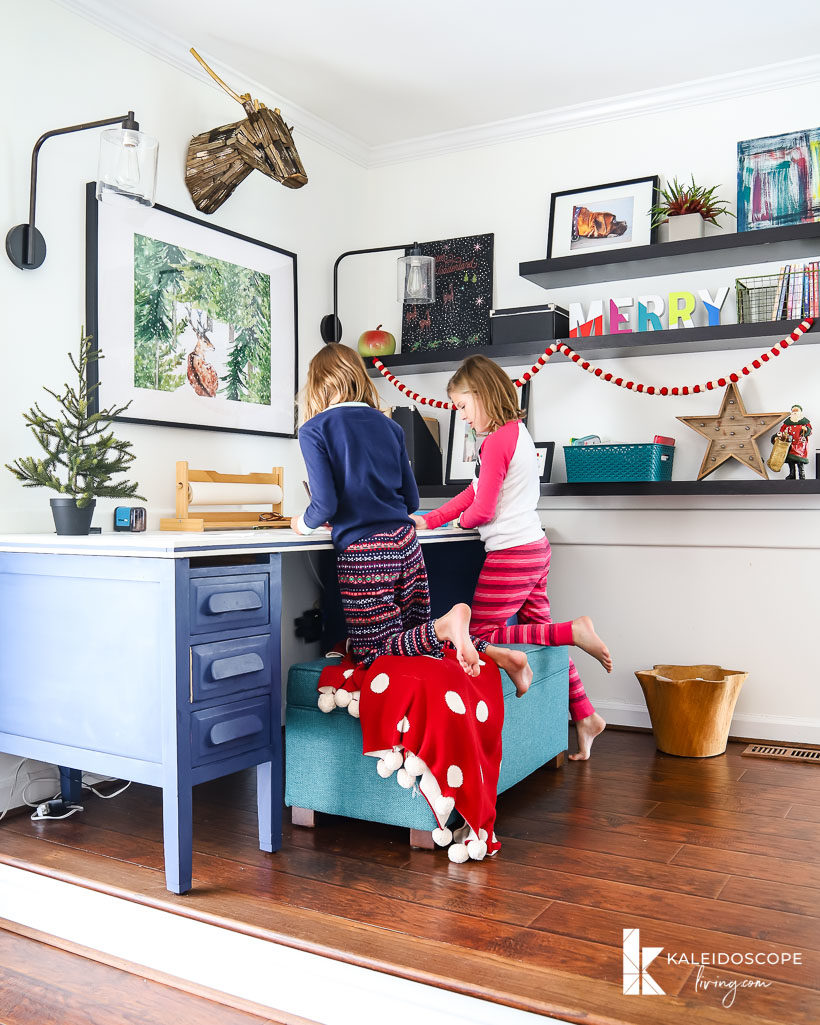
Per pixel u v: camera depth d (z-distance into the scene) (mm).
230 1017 1628
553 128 3596
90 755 2055
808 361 3176
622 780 2730
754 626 3240
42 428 2307
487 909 1797
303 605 3477
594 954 1603
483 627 2795
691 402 3363
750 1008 1427
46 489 2520
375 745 2127
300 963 1645
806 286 3043
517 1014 1450
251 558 2418
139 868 2031
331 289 3766
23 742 2203
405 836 2264
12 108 2438
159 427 2898
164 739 1896
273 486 3182
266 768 2141
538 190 3650
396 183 3951
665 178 3414
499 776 2346
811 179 3084
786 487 3023
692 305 3309
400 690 2111
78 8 2613
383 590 2309
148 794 2635
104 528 2674
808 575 3160
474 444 3750
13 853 2135
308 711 2299
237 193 3250
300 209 3572
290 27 2871
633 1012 1412
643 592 3418
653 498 3373
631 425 3467
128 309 2775
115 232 2729
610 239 3461
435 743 2066
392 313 3961
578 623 2646
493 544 2795
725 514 3262
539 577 2865
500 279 3736
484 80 3281
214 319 3119
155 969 1811
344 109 3521
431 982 1523
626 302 3408
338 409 2334
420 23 2867
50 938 1976
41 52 2518
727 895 1866
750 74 3217
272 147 2820
